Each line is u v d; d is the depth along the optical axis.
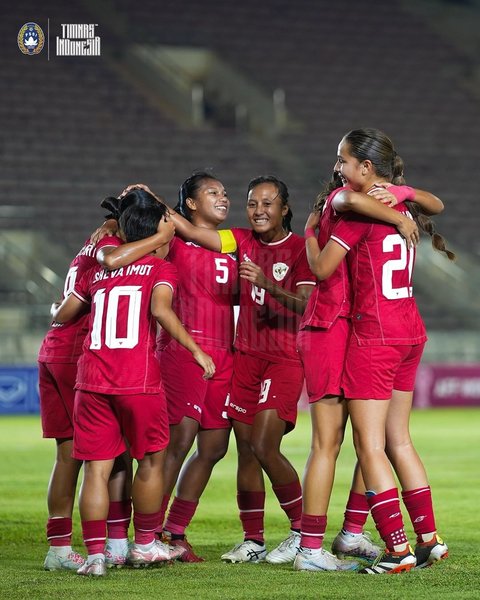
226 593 13.99
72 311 17.25
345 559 17.66
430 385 66.06
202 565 17.05
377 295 16.20
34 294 68.12
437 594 13.88
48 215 78.69
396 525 16.03
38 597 13.70
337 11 108.19
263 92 98.75
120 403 16.08
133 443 16.39
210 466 18.80
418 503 16.67
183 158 88.62
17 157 83.62
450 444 43.00
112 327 16.28
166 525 18.34
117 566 16.77
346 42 105.38
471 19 113.00
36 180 82.00
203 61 101.00
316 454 16.58
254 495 18.12
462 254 83.75
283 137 95.12
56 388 17.62
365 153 16.50
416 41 107.69
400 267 16.28
